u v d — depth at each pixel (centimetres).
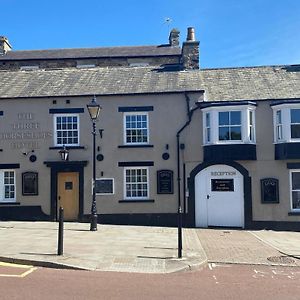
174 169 2055
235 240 1611
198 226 2022
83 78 2308
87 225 1905
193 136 2064
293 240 1647
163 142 2070
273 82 2212
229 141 2022
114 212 2042
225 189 2033
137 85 2178
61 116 2109
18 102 2119
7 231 1639
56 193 2061
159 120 2081
